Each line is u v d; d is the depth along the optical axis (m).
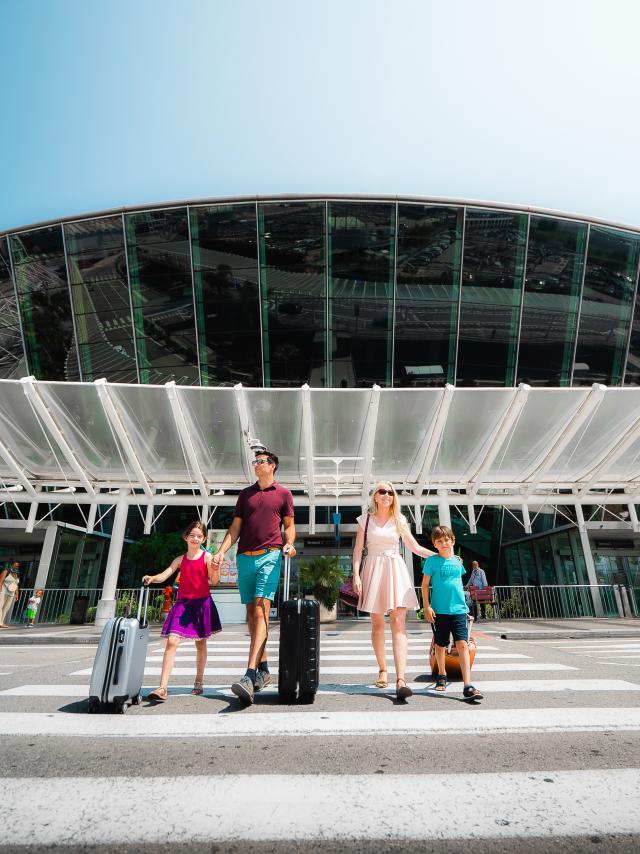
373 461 18.05
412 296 21.23
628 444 17.16
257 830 1.80
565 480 19.53
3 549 24.69
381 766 2.47
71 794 2.12
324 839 1.74
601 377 22.31
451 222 21.22
